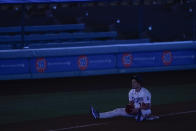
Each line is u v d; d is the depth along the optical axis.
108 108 36.34
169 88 47.28
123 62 56.25
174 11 68.62
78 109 35.88
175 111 33.28
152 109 34.47
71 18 68.69
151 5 68.25
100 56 55.16
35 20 68.75
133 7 68.88
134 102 29.70
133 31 69.31
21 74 52.03
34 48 56.06
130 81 52.19
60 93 45.09
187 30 67.38
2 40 63.75
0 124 29.92
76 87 48.72
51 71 53.28
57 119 31.19
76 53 53.94
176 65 58.78
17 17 67.69
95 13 68.25
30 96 43.56
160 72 58.84
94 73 54.75
